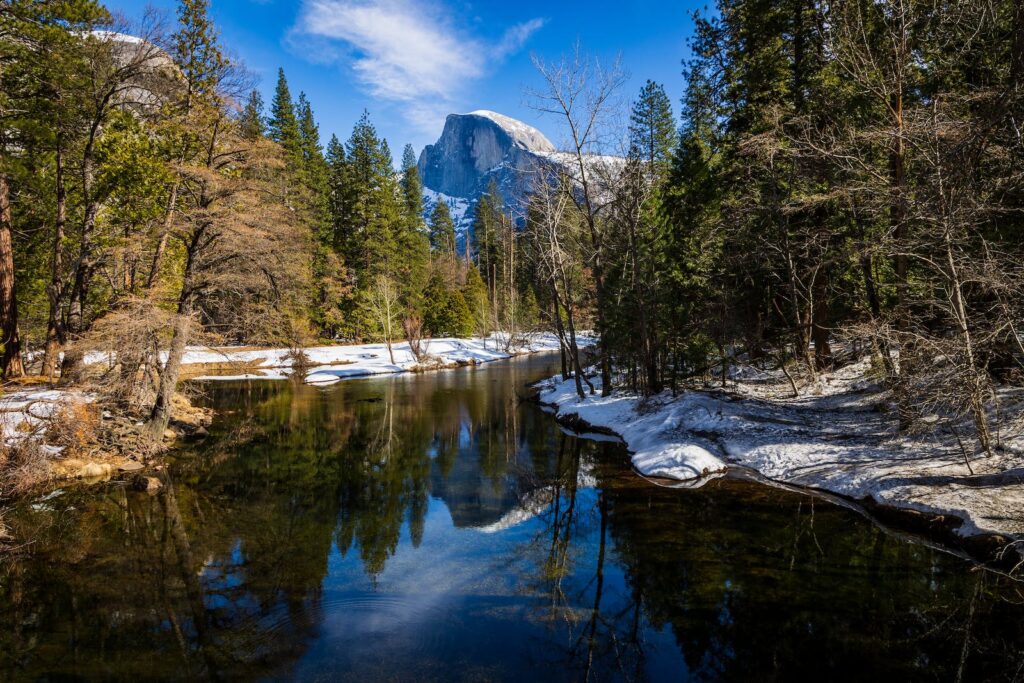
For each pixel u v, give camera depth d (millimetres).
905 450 10531
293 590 7441
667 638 6016
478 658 5746
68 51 16062
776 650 5629
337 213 48625
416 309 51906
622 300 20141
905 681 5031
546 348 53500
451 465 14281
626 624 6383
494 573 7930
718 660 5508
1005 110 8016
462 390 28062
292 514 10609
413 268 52375
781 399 17078
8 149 16859
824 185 13836
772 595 6746
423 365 38094
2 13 15000
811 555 7781
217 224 13898
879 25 12688
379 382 31656
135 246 14484
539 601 7062
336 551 8805
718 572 7461
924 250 10477
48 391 14648
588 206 19562
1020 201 9773
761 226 16281
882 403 13305
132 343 13141
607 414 18188
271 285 15211
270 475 13406
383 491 12086
